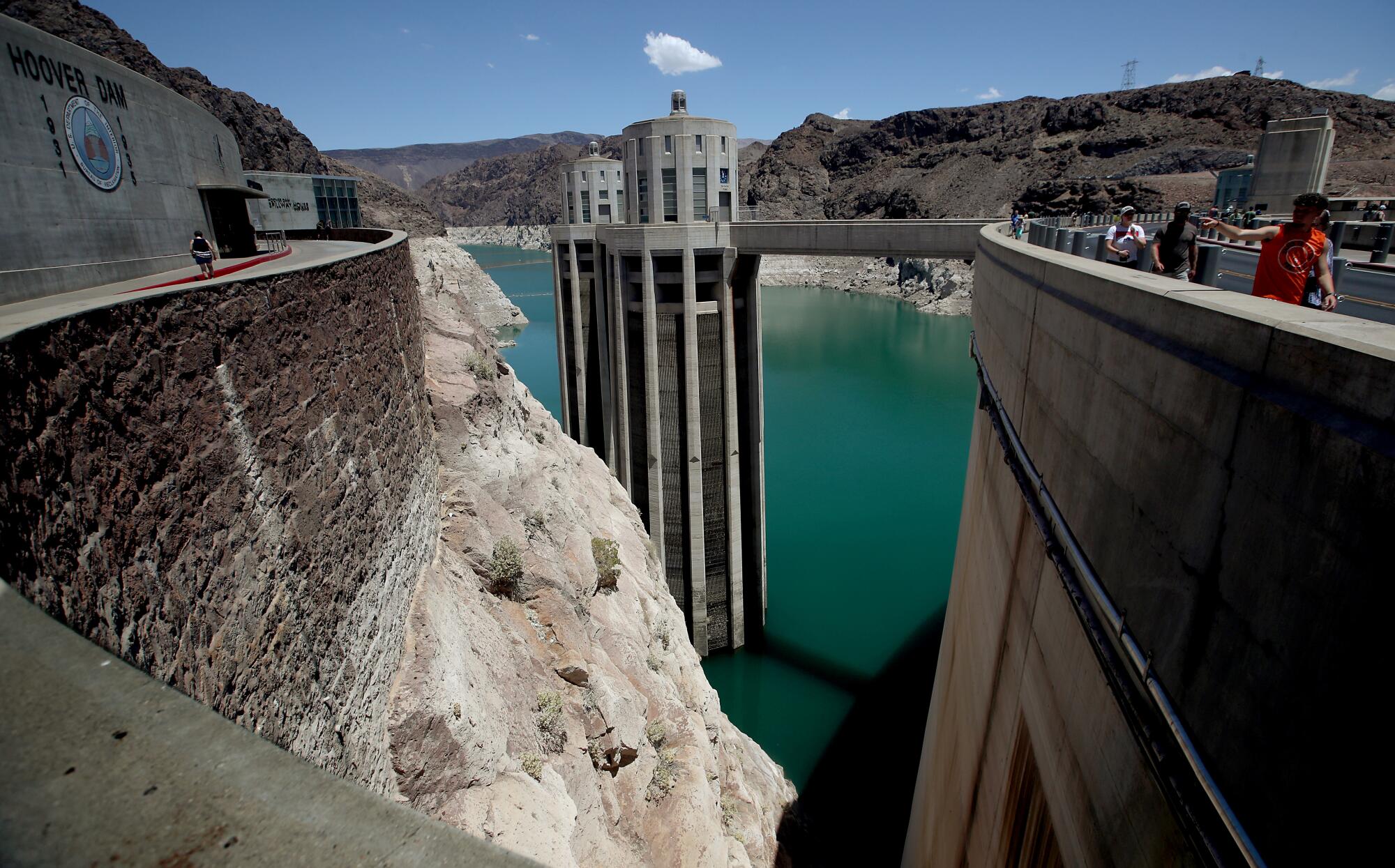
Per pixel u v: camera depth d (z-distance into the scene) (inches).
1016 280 634.8
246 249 1279.5
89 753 116.7
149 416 294.4
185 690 286.4
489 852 111.7
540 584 836.6
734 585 1854.1
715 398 1793.8
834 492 2544.3
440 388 898.7
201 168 1082.7
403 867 105.3
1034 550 499.5
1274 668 224.4
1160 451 309.1
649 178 1902.1
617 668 900.0
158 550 286.5
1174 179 5654.5
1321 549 204.2
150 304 303.3
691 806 836.0
